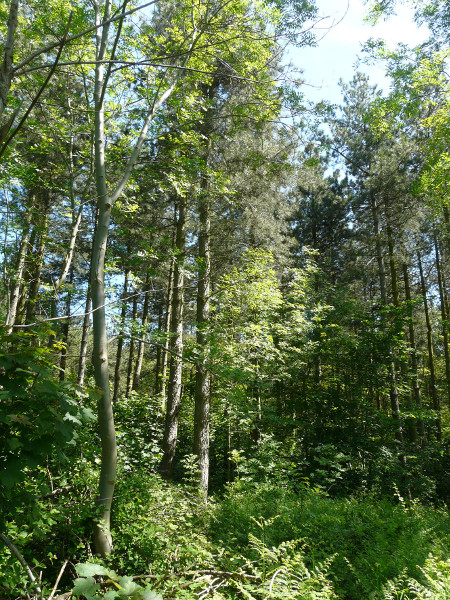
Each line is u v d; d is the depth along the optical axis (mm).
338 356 13594
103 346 4762
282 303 12742
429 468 13703
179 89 7688
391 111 11125
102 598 2215
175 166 7754
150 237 11203
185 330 14922
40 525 3848
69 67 7535
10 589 3158
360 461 12328
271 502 7055
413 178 15312
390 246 16250
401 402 16703
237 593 4059
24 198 8102
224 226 11320
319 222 21031
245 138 10500
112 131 8242
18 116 6863
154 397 13047
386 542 5277
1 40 7012
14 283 8102
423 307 20188
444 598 3721
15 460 2414
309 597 3561
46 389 2488
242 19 6707
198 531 5785
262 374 11211
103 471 4574
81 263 13203
